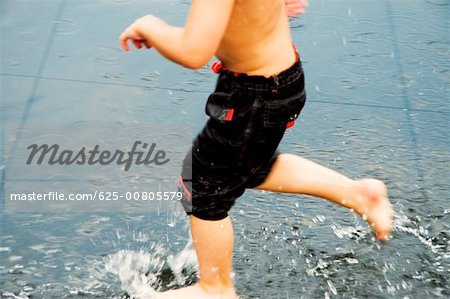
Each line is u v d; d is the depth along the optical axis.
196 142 3.88
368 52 6.51
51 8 7.00
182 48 3.48
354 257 4.42
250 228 4.62
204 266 4.05
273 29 3.75
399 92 6.03
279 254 4.43
